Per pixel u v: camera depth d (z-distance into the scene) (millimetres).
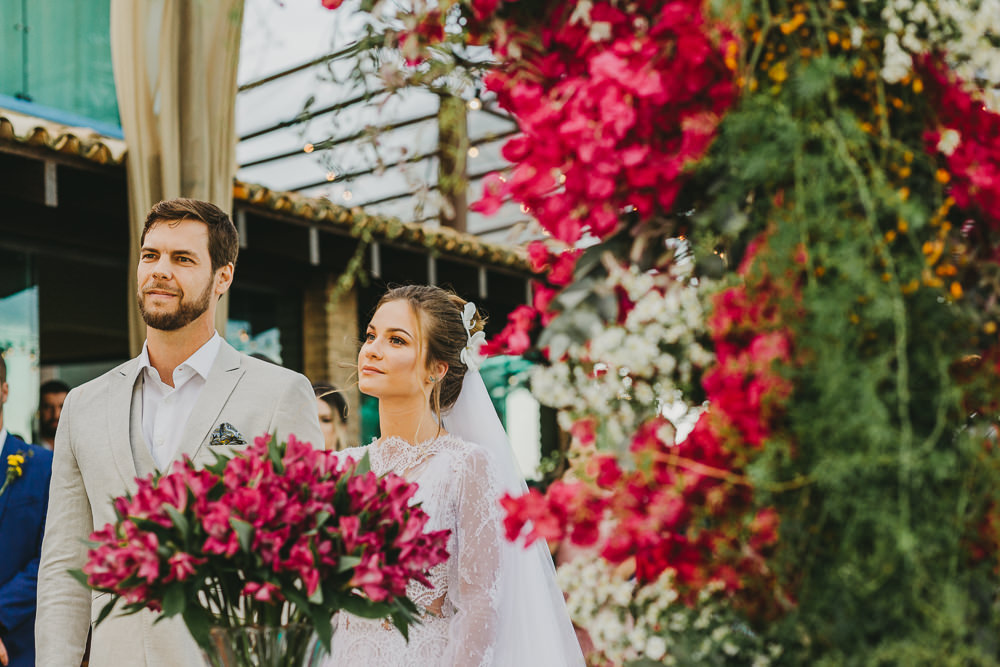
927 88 1211
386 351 2355
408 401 2383
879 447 1055
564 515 1164
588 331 1188
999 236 1263
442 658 2125
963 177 1229
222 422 2381
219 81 4469
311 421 2480
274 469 1492
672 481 1138
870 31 1160
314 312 6430
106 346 7156
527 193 1254
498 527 2215
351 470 1536
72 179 4742
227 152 4520
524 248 1367
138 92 4387
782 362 1100
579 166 1220
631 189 1224
